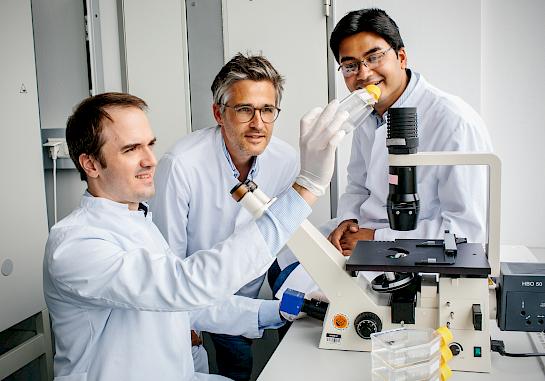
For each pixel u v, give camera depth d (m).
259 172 2.03
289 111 2.73
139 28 2.81
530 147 2.73
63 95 2.79
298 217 1.10
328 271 1.34
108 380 1.24
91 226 1.24
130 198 1.29
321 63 2.67
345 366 1.26
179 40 2.78
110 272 1.13
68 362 1.28
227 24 2.72
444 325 1.25
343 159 2.76
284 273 1.89
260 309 1.52
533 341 1.37
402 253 1.40
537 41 2.64
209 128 2.08
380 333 1.14
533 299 1.26
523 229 2.79
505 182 2.78
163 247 1.42
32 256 2.24
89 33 2.69
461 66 2.63
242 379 2.05
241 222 1.98
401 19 2.65
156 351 1.29
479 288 1.24
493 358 1.29
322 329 1.40
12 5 2.14
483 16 2.68
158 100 2.84
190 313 1.52
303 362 1.28
